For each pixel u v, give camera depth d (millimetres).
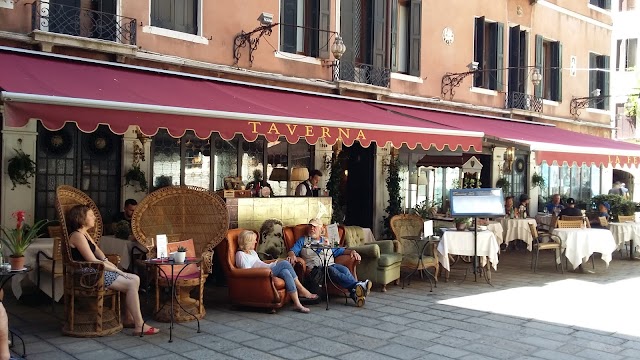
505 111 16750
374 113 10758
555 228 12211
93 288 6383
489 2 16484
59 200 6594
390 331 6949
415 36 14453
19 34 8430
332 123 8219
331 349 6188
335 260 8867
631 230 13617
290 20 12055
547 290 9688
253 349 6133
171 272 7102
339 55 11617
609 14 21250
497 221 13852
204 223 7895
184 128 6949
